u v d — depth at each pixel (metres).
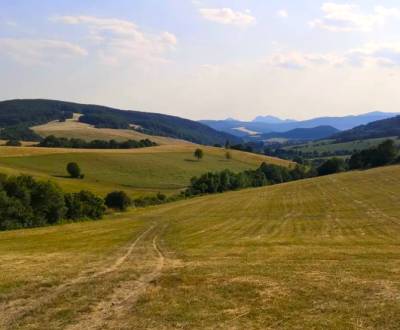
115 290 20.02
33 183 79.12
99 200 89.00
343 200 80.94
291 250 32.91
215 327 15.17
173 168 163.75
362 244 36.44
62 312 17.30
